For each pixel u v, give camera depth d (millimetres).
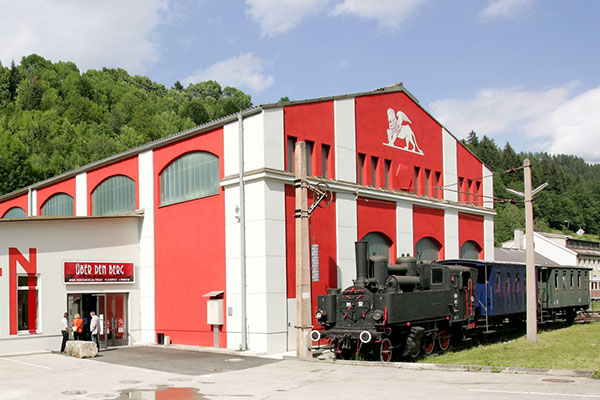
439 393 11672
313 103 23609
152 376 15555
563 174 152250
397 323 18000
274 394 12383
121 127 98000
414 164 29375
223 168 22844
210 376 15406
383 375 14695
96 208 30484
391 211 27188
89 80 116000
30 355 21438
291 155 22516
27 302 22688
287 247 21703
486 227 35000
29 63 124062
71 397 12570
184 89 169750
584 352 18531
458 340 22250
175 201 25203
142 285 26344
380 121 27359
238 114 22000
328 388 12945
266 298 20641
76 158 78438
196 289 23656
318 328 21703
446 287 21266
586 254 75188
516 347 20312
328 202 23625
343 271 23875
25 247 22750
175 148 25281
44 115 91500
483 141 148125
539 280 28328
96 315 23266
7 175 60281
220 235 22797
